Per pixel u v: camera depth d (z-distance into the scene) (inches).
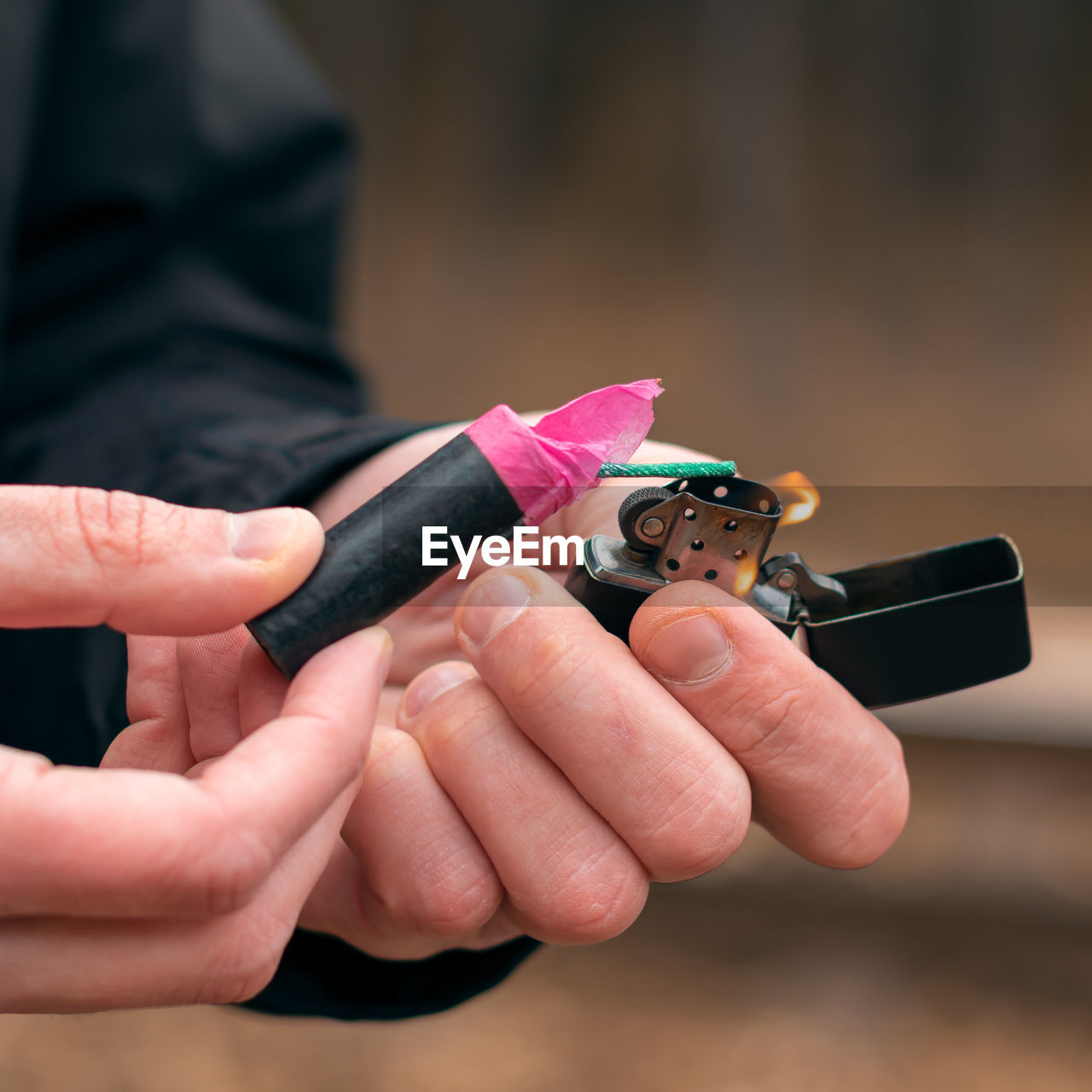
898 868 36.2
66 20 23.9
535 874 14.8
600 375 158.7
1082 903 34.5
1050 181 165.5
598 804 14.7
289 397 20.8
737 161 168.4
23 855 13.0
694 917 36.5
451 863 14.9
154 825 13.1
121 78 23.4
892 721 38.1
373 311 168.4
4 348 21.7
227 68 24.5
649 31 169.9
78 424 19.4
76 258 22.2
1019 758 37.9
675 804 14.6
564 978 34.4
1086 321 156.6
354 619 13.7
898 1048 30.7
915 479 135.7
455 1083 30.6
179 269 22.3
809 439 144.9
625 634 15.0
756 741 14.8
